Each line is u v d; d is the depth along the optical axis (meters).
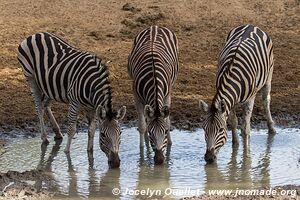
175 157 15.95
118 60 23.42
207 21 27.14
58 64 16.22
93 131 16.03
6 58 23.36
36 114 19.11
